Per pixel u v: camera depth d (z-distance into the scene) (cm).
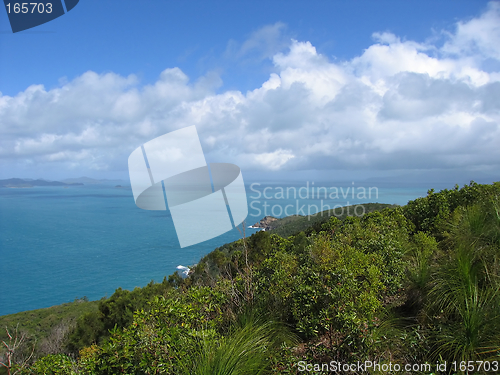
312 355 287
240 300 379
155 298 334
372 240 568
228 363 248
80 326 1311
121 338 280
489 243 399
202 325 316
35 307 5481
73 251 11144
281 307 374
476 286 312
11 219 18875
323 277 351
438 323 315
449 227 590
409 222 812
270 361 275
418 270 415
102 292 5978
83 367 292
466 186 786
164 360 255
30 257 10769
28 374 273
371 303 316
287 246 802
